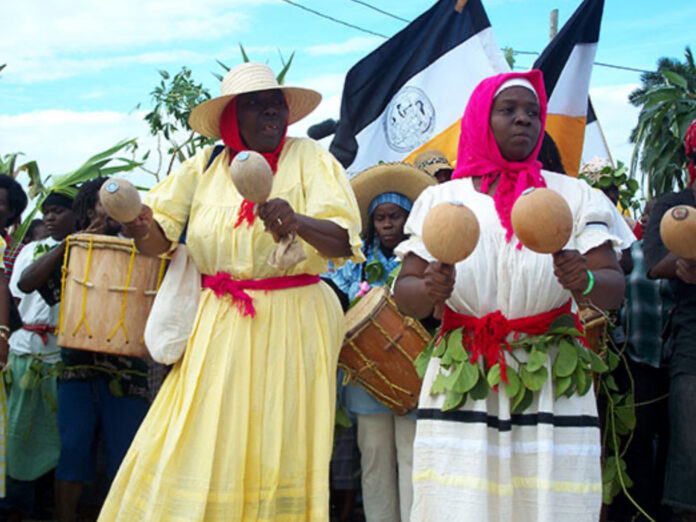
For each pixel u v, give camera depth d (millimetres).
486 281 2648
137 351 3873
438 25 5969
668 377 4250
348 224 3064
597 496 2590
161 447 3082
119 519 3035
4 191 4406
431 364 2809
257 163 2605
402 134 5965
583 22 6047
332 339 3256
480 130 2777
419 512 2691
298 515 3020
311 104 3559
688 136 3676
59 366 4375
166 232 3240
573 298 2713
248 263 3090
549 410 2574
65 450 4238
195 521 2883
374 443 4012
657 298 4172
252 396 3041
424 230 2408
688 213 2562
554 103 6039
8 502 4621
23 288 4410
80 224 4477
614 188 5070
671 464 3562
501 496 2564
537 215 2293
